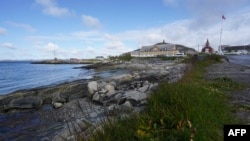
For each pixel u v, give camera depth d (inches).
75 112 489.4
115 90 689.6
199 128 201.9
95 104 557.9
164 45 5201.8
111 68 2630.4
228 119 262.5
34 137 370.9
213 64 1792.6
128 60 3799.2
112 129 193.9
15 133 402.6
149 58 3666.3
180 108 233.6
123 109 281.0
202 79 712.4
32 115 522.3
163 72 1230.9
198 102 266.8
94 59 6328.7
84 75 1802.4
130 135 187.8
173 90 294.4
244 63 1984.5
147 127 206.5
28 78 1777.8
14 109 583.2
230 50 7155.5
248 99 410.9
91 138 188.7
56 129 392.8
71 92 707.4
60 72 2442.2
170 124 212.4
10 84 1366.9
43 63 6333.7
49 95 688.4
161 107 247.4
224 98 403.5
